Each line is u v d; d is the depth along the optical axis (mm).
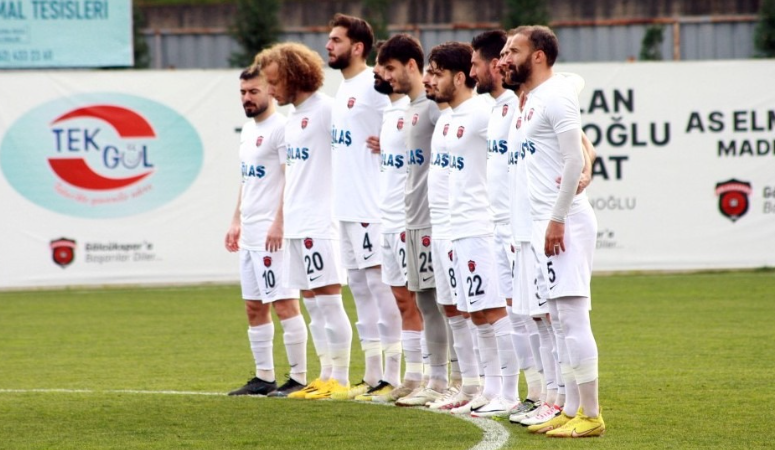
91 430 23922
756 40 75938
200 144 59812
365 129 28297
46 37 60844
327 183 28953
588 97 60469
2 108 58469
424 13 85188
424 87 26719
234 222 31359
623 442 21219
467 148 25078
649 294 52469
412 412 25609
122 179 59344
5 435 23453
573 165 20859
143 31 79688
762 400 26359
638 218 60688
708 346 36344
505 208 24062
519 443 21281
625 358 34156
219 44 80062
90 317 48281
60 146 58875
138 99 59344
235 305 52062
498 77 24062
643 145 60531
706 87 60531
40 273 58969
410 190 26703
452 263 25562
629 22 78250
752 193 60750
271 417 25281
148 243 59688
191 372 33562
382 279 28062
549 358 23250
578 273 21172
